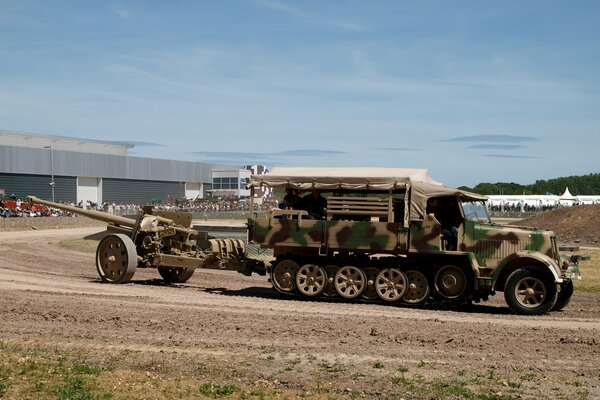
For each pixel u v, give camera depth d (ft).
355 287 54.70
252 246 96.12
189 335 41.09
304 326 43.70
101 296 55.47
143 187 272.92
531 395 30.45
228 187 307.17
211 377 33.01
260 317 46.75
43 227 173.58
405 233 53.26
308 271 55.77
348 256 55.72
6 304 50.29
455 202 53.62
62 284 63.67
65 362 35.01
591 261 92.58
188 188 298.56
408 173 54.13
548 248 52.06
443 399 29.89
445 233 53.42
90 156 246.27
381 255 56.03
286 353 37.17
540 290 51.29
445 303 54.54
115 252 65.16
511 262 52.11
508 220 174.50
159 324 43.93
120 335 41.01
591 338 41.45
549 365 35.50
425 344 39.42
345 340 40.06
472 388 31.42
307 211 56.90
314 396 30.14
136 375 32.68
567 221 151.23
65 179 238.27
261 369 34.22
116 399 29.09
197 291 61.11
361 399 29.94
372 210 54.19
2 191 204.44
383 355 36.99
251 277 74.43
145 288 62.08
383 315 48.67
